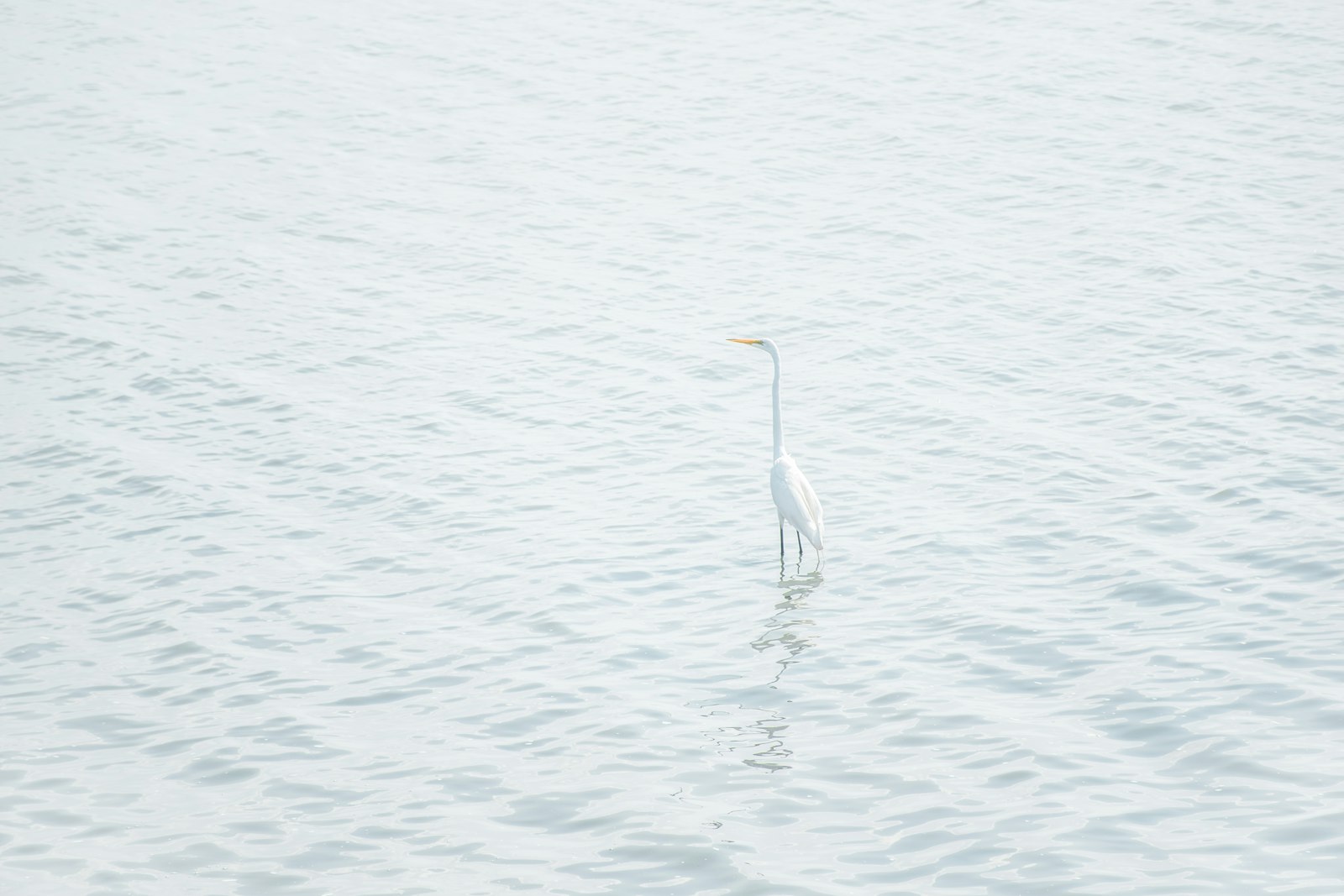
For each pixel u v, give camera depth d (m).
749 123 41.69
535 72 45.97
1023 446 22.34
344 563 19.22
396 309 30.06
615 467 22.48
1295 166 36.28
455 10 52.25
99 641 17.22
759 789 13.30
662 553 19.25
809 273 31.64
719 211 35.69
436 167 38.84
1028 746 13.80
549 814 13.06
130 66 46.47
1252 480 20.33
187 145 40.09
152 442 23.62
